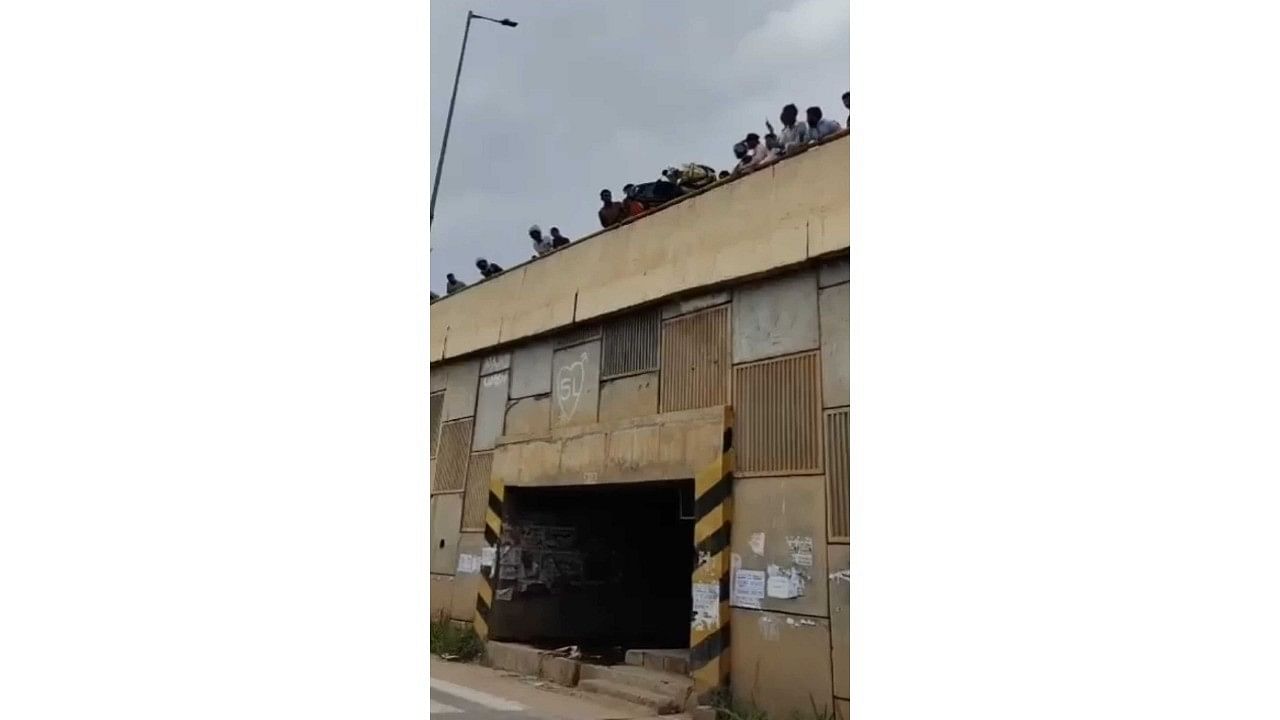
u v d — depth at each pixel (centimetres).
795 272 632
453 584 782
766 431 634
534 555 775
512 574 765
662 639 804
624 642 794
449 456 789
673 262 678
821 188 620
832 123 624
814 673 600
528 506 775
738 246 651
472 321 770
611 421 703
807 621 605
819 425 613
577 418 723
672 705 648
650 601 809
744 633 632
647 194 691
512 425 762
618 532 805
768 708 616
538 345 748
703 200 670
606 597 795
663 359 685
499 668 744
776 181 641
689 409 667
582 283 720
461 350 778
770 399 634
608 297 706
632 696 670
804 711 601
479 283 762
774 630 619
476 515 779
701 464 652
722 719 622
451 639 754
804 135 633
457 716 639
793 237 629
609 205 704
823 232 616
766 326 641
